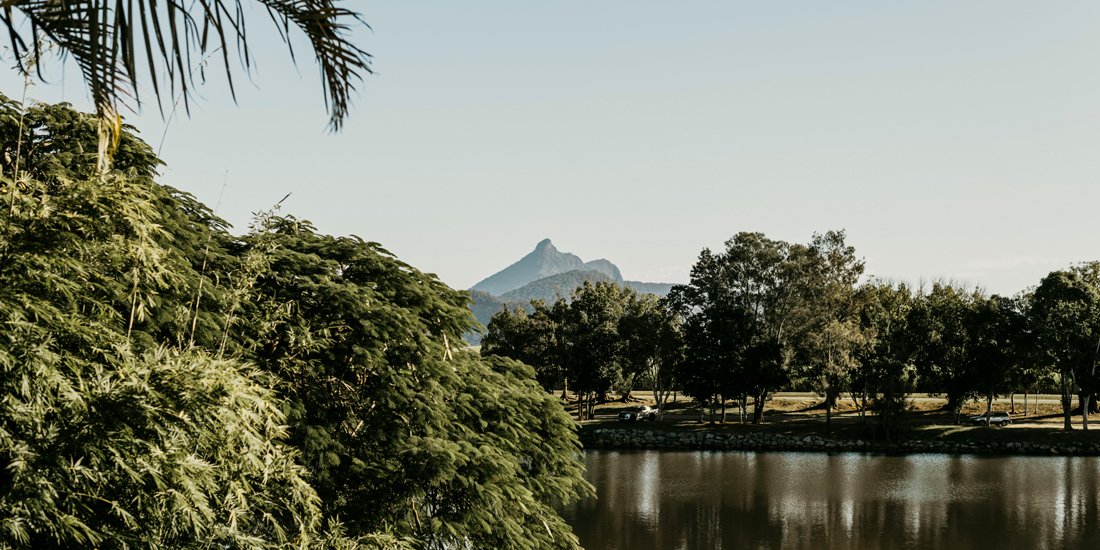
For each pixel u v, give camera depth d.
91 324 7.59
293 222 16.78
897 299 76.44
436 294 17.00
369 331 14.30
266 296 13.66
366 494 13.72
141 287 9.14
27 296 7.00
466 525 13.91
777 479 45.44
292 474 9.48
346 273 16.25
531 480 16.91
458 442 14.74
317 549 10.61
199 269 12.83
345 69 4.51
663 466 51.34
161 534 7.65
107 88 4.33
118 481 7.33
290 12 4.41
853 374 62.84
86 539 7.20
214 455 8.04
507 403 16.75
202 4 4.02
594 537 30.69
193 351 9.48
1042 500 39.00
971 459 55.25
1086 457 56.31
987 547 29.56
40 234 7.27
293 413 12.94
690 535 31.09
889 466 51.38
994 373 63.47
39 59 4.45
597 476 46.69
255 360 12.46
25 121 11.48
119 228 8.04
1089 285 62.09
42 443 6.79
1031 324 62.81
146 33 3.97
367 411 14.48
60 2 4.07
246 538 8.44
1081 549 29.23
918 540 30.52
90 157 11.36
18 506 6.51
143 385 6.96
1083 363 62.47
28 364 6.57
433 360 15.30
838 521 33.81
